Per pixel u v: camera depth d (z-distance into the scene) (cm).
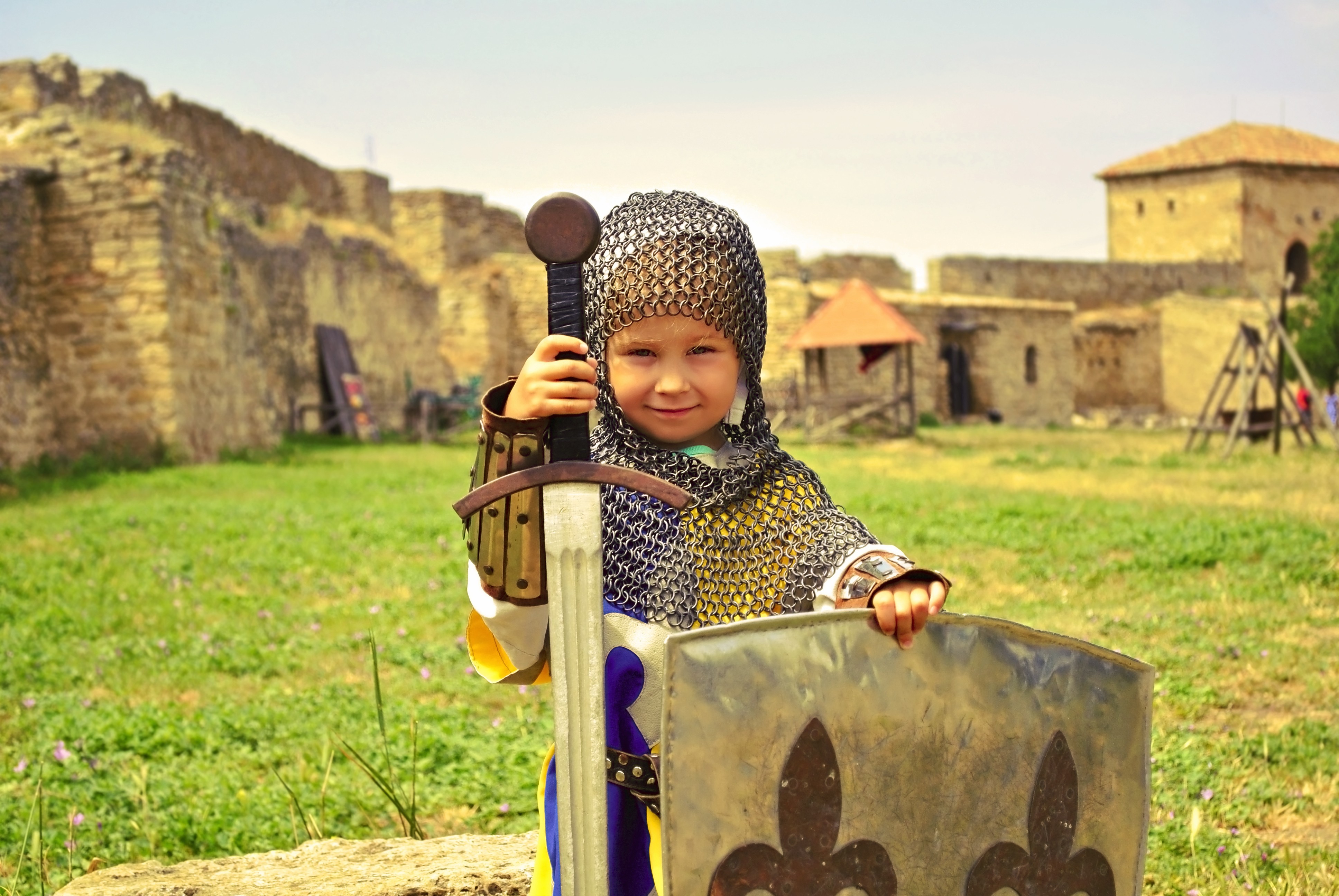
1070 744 197
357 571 998
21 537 1141
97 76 2547
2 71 2083
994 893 190
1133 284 5772
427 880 319
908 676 185
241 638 756
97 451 1922
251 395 2378
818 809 178
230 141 3209
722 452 217
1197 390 5422
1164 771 506
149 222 1953
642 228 205
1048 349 5100
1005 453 2736
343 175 3912
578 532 167
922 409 4662
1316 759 527
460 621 825
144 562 1013
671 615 207
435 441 3278
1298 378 4044
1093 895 200
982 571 1004
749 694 174
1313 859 412
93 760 512
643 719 206
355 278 3431
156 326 1961
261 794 479
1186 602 875
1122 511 1352
